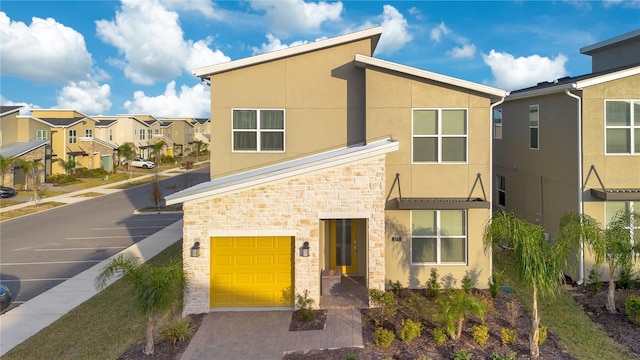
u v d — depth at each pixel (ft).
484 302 36.60
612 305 39.45
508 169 66.59
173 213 103.35
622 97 47.01
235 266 42.24
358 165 41.22
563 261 34.22
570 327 36.52
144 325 38.60
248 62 48.91
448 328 33.01
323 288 44.34
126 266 33.09
